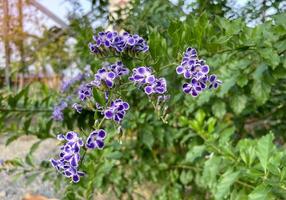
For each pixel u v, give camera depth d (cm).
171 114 44
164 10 44
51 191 59
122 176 47
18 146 82
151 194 51
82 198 45
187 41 28
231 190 31
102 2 50
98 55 27
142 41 26
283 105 42
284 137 44
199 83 25
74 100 43
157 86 24
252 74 34
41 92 54
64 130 39
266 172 25
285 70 31
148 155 47
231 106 36
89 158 40
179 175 47
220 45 30
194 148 34
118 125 25
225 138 32
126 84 25
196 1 43
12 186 62
